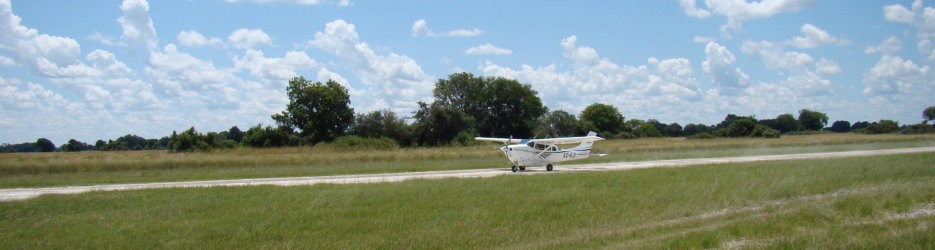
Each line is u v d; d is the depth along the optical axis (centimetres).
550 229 1313
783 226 1230
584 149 3356
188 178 2898
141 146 10225
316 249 1170
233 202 1741
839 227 1213
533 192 1869
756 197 1703
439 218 1438
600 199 1691
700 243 1079
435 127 7206
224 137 8931
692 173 2372
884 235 1109
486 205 1622
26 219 1546
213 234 1307
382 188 2009
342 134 7212
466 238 1236
